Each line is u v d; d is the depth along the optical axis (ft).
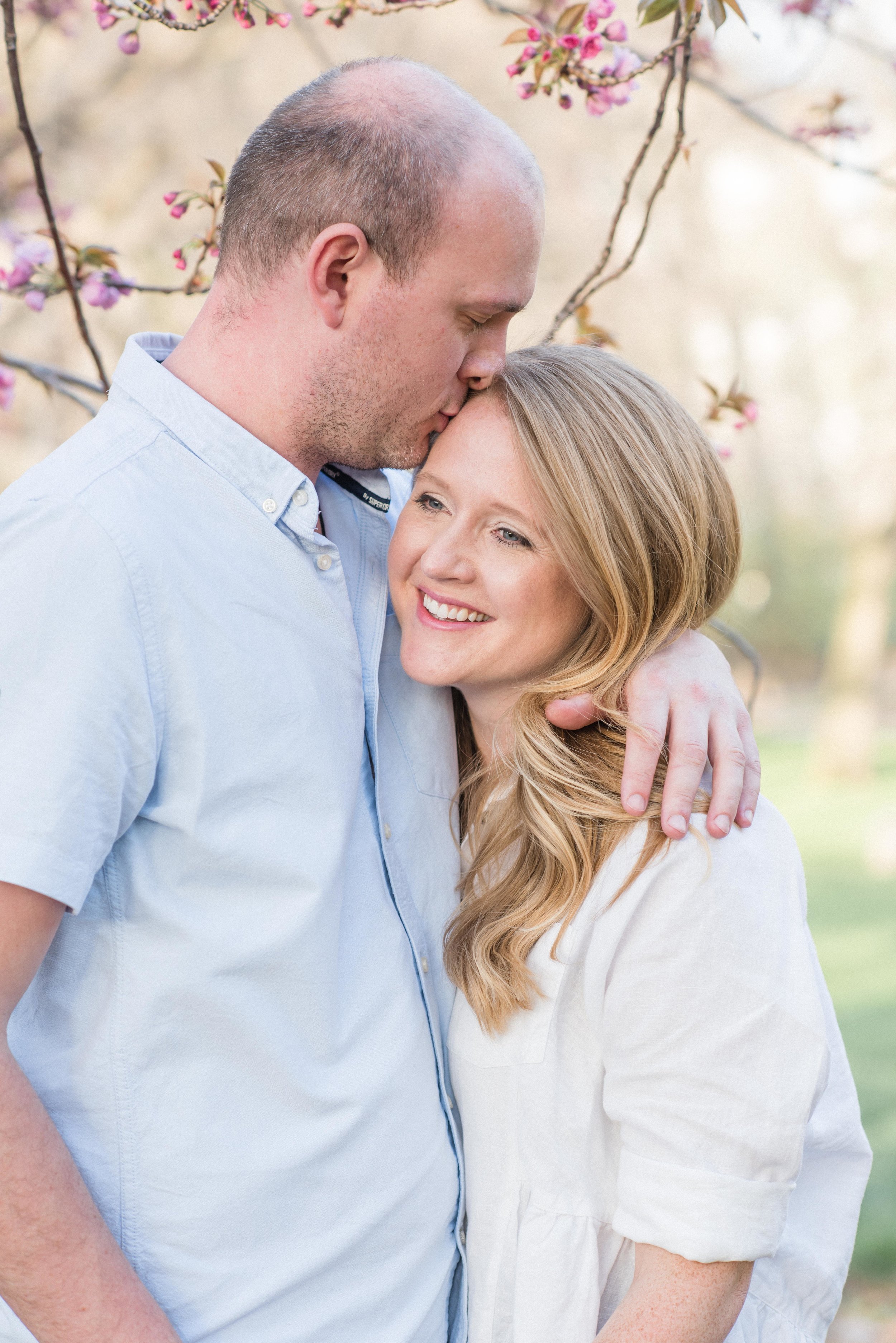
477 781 5.85
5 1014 3.94
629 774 4.85
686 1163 4.52
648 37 12.63
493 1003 4.94
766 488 62.75
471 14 22.77
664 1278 4.52
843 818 35.86
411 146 4.43
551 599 5.24
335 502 5.45
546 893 4.96
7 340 16.21
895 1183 13.80
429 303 4.58
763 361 54.70
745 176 39.01
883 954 22.57
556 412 5.06
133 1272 4.17
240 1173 4.48
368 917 4.98
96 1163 4.41
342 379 4.66
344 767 4.85
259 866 4.50
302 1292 4.63
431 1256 5.00
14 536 4.15
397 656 5.67
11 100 13.16
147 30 18.43
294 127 4.60
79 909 4.07
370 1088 4.75
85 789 3.99
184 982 4.37
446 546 5.13
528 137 26.96
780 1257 5.15
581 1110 4.94
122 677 4.10
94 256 6.65
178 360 4.91
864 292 43.83
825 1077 4.51
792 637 64.75
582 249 28.86
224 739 4.42
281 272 4.61
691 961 4.56
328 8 6.40
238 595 4.54
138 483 4.44
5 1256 3.96
